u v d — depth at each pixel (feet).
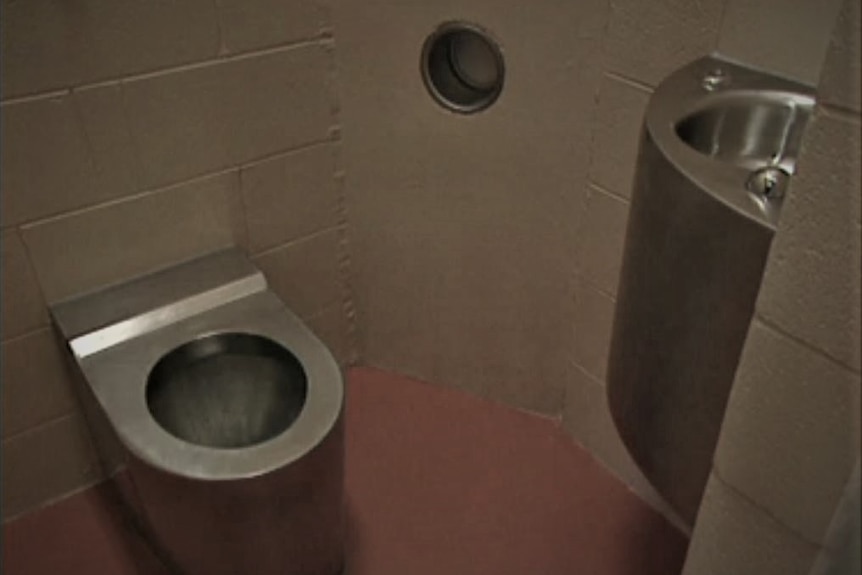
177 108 4.25
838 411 2.07
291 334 4.25
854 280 1.88
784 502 2.38
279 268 5.20
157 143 4.27
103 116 4.03
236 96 4.42
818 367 2.07
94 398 4.03
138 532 4.84
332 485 3.95
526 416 5.61
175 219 4.56
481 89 4.53
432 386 5.85
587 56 3.98
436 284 5.33
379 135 4.85
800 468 2.27
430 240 5.14
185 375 4.30
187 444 3.64
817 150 1.86
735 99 3.31
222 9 4.13
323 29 4.53
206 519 3.70
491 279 5.12
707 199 2.69
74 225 4.21
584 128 4.19
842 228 1.86
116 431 3.71
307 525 3.95
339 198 5.19
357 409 5.66
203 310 4.42
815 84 3.28
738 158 3.46
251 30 4.28
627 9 3.72
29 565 4.66
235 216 4.80
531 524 4.88
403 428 5.52
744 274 2.64
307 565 4.22
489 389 5.68
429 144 4.74
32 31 3.65
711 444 3.12
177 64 4.13
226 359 4.37
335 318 5.71
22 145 3.86
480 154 4.62
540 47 4.09
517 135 4.44
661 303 3.13
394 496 5.04
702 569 2.86
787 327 2.11
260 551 3.91
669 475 3.48
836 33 1.74
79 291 4.42
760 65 3.43
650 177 3.07
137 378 4.00
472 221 4.92
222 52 4.25
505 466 5.25
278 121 4.65
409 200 5.03
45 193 4.04
